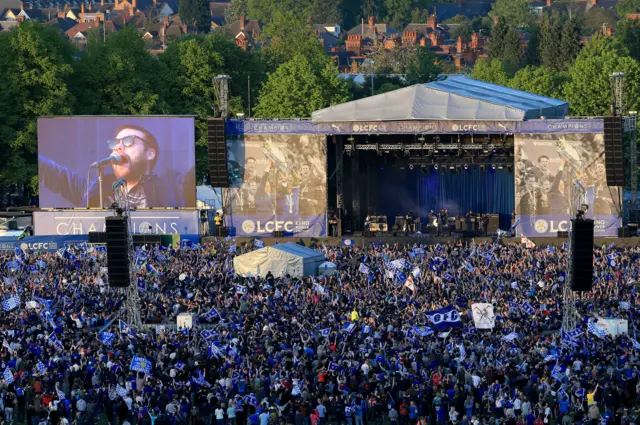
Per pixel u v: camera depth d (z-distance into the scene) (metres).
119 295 123.88
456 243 154.62
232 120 168.50
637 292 123.00
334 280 130.12
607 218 164.00
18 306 117.81
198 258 145.38
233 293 124.00
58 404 88.25
